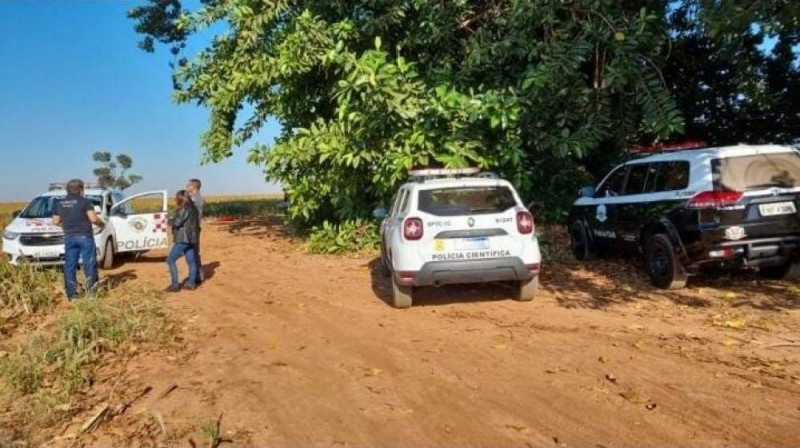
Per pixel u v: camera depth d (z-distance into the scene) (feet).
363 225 46.80
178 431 14.65
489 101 35.60
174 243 33.94
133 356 20.97
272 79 47.14
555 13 37.09
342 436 14.05
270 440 13.98
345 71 38.78
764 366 17.40
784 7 23.88
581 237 37.27
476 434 13.88
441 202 25.63
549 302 26.81
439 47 43.29
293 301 29.73
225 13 49.47
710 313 23.58
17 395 17.24
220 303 30.01
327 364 19.35
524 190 40.60
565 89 36.55
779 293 26.22
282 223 76.74
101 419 15.49
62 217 31.81
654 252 28.84
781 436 13.16
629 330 21.70
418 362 19.12
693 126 52.60
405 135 38.75
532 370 17.90
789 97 48.80
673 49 46.09
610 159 47.91
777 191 25.50
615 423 14.12
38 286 32.65
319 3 44.93
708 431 13.53
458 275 25.16
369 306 27.71
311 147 42.83
